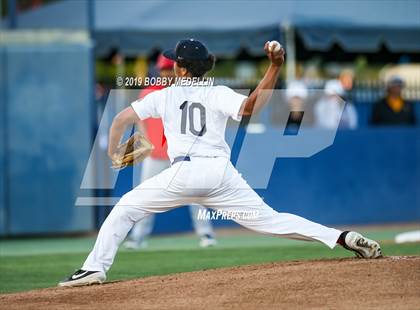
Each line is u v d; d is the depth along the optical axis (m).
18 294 21.25
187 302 19.33
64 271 30.48
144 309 19.02
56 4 52.50
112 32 46.53
